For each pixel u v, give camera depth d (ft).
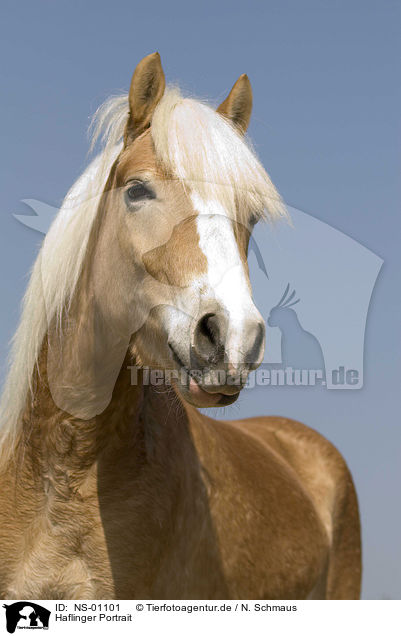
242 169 8.15
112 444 8.63
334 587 14.88
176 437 9.53
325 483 14.92
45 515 8.63
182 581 9.26
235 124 9.61
